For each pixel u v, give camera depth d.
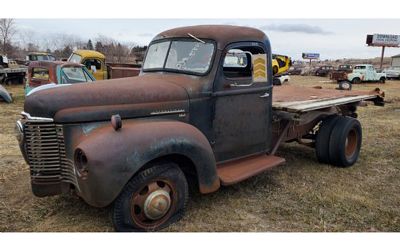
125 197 3.12
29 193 4.14
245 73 4.38
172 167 3.35
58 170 3.29
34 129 3.23
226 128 4.09
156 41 4.43
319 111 5.38
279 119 4.83
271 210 3.89
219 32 3.98
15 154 5.73
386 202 4.21
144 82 3.75
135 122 3.44
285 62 26.16
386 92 20.31
